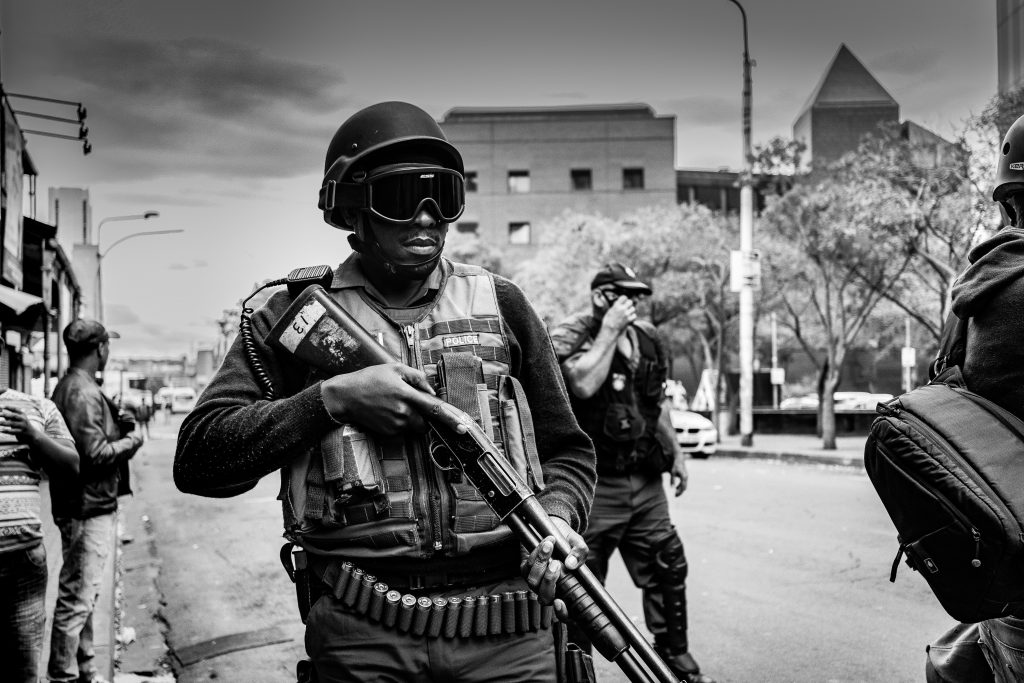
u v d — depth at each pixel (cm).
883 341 3916
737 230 3064
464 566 205
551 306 3244
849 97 5391
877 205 1742
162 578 816
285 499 211
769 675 498
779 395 4259
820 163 2080
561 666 216
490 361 218
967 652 259
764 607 648
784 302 2798
